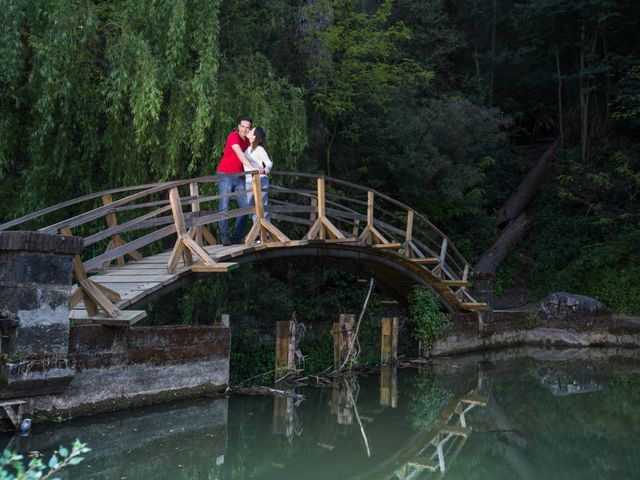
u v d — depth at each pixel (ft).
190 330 23.40
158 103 26.48
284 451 19.34
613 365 40.50
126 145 29.07
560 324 52.11
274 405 25.45
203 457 17.80
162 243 34.14
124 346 20.75
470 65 75.36
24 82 28.91
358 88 50.57
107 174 30.94
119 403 20.62
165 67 28.48
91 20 26.71
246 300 37.40
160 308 36.11
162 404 22.15
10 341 17.24
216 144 31.09
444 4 75.05
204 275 25.53
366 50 47.60
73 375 18.42
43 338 17.78
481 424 23.99
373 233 35.27
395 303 45.75
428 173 51.47
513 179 70.28
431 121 53.21
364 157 53.67
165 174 29.45
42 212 21.44
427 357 40.70
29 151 29.12
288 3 43.39
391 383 32.32
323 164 50.24
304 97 45.78
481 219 63.72
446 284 41.55
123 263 27.81
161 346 22.20
